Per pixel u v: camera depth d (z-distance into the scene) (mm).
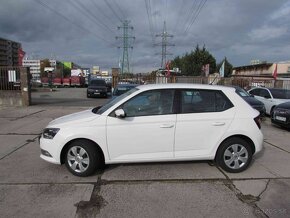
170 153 5113
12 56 73812
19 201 4117
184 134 5086
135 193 4387
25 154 6418
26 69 15938
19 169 5410
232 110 5281
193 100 5207
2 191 4438
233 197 4285
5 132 8867
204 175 5129
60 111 14016
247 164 5309
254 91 15008
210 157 5234
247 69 60781
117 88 12250
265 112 12391
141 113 5051
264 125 10836
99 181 4836
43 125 10125
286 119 9477
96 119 4988
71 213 3789
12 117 12062
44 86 55094
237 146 5258
